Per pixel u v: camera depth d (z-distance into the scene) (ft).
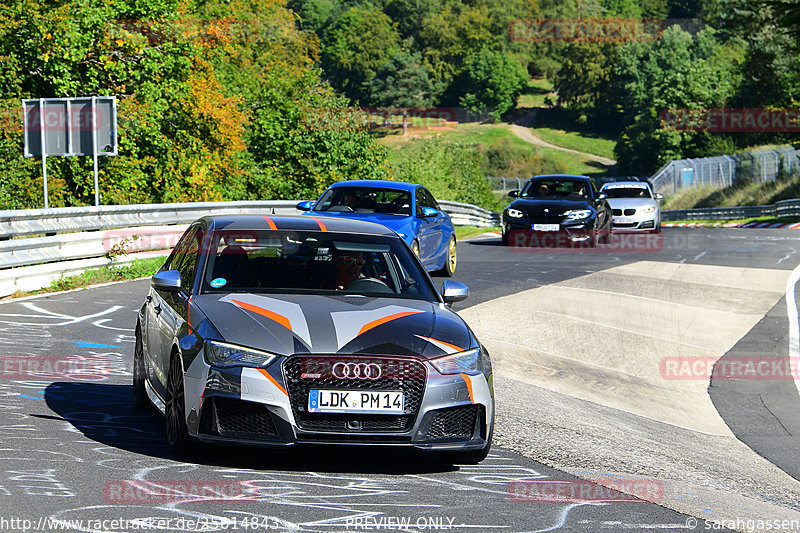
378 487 65.46
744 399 124.36
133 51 338.95
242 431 65.77
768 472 89.56
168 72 361.51
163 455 70.28
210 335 67.92
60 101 216.95
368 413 66.23
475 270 222.69
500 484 69.31
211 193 374.63
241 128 398.21
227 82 469.98
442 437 68.69
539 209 277.23
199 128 384.47
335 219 89.97
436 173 617.62
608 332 158.30
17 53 317.83
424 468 72.33
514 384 118.01
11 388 92.17
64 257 174.91
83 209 181.47
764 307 187.52
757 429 110.01
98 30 328.08
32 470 64.13
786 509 73.87
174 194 357.41
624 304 182.91
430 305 77.97
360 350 67.00
